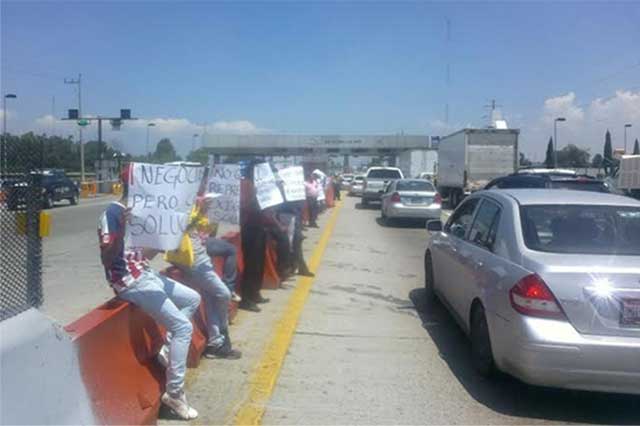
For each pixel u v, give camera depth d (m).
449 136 35.94
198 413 5.16
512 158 31.78
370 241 17.53
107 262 4.75
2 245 3.82
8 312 3.69
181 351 4.91
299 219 11.42
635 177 35.38
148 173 4.82
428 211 22.22
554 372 5.13
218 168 7.75
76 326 4.21
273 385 5.86
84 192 47.53
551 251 5.68
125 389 4.47
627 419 5.36
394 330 7.88
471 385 6.02
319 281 11.12
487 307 5.86
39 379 3.50
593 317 5.12
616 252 5.67
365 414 5.29
